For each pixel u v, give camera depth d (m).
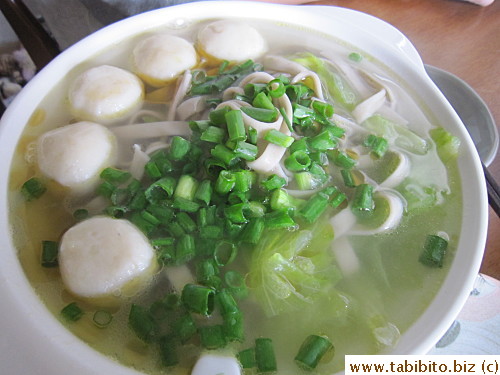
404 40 0.28
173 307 0.16
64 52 0.23
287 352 0.16
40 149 0.19
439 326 0.16
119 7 0.33
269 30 0.28
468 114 0.29
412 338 0.16
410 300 0.17
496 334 0.21
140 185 0.19
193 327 0.16
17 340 0.13
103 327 0.16
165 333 0.16
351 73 0.26
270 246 0.18
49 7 0.35
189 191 0.19
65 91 0.23
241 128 0.19
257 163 0.19
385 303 0.17
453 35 0.36
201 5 0.27
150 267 0.17
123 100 0.22
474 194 0.19
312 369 0.15
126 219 0.18
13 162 0.19
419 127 0.23
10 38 0.42
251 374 0.15
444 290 0.17
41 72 0.22
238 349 0.16
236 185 0.18
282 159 0.21
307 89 0.23
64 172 0.19
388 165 0.22
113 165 0.20
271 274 0.17
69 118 0.22
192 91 0.23
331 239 0.19
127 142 0.22
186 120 0.22
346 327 0.17
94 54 0.25
